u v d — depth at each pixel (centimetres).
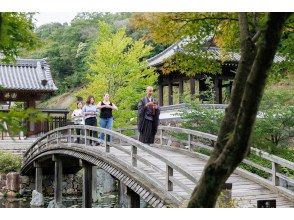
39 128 3125
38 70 3409
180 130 1509
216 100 2420
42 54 5784
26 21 1016
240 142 489
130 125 2547
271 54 462
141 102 1386
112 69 2439
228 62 2275
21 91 3173
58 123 3188
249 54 588
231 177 1180
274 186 1055
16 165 2359
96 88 2462
